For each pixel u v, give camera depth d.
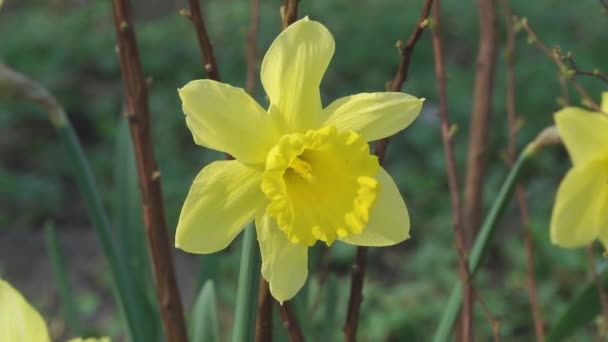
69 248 1.33
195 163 1.53
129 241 0.59
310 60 0.44
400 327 1.10
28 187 1.43
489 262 1.26
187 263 1.25
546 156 1.47
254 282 0.44
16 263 1.29
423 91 1.67
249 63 0.60
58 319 1.12
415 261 1.22
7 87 0.50
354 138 0.44
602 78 0.49
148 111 0.50
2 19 2.15
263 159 0.44
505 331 1.05
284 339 0.52
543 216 1.33
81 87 1.79
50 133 1.65
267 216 0.44
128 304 0.54
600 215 0.43
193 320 0.56
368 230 0.45
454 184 0.55
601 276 0.50
